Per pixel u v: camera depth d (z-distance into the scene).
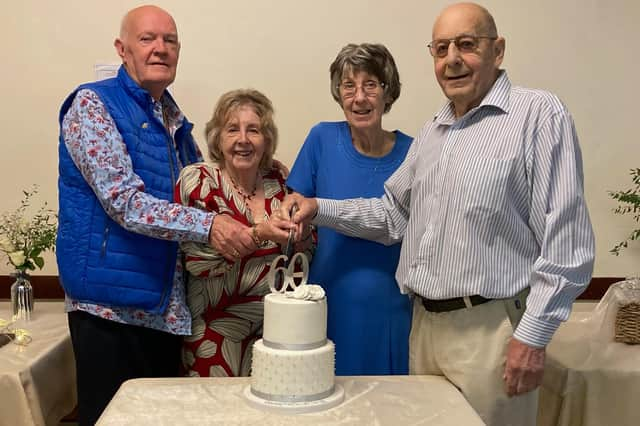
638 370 2.04
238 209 2.08
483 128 1.74
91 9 2.78
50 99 2.83
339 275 2.14
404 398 1.64
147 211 1.90
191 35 2.82
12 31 2.79
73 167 1.98
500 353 1.70
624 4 2.89
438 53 1.80
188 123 2.25
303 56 2.85
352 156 2.19
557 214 1.63
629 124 2.95
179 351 2.19
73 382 2.39
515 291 1.71
